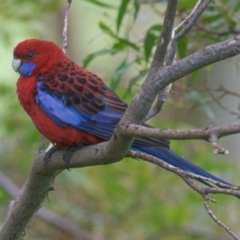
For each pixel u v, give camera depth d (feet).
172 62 23.76
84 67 34.63
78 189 50.55
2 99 49.78
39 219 50.39
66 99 30.50
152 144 27.37
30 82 31.53
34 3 47.93
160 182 48.06
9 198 47.98
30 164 50.57
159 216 48.06
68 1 29.25
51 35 57.88
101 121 30.17
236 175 46.93
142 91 21.75
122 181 48.42
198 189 20.21
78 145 30.68
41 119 30.78
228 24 35.01
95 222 49.06
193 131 18.33
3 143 51.08
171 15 21.03
